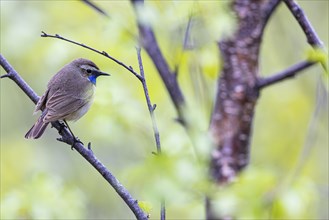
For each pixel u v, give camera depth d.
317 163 15.64
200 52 10.20
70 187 12.45
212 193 6.77
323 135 16.02
